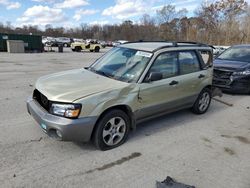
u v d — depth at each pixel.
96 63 5.42
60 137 3.70
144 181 3.38
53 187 3.16
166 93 4.93
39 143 4.23
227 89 8.22
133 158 3.94
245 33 47.84
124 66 4.79
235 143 4.68
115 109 4.14
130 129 4.62
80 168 3.59
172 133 4.98
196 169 3.73
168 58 5.02
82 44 34.25
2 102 6.36
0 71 11.82
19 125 4.90
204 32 58.59
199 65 5.87
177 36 74.12
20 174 3.37
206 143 4.62
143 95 4.47
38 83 4.44
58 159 3.78
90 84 4.18
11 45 26.92
